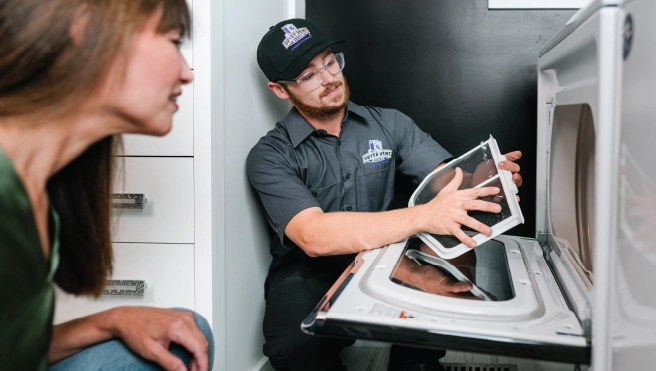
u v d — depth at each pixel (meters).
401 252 1.12
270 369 1.63
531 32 1.67
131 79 0.56
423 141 1.59
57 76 0.50
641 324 0.58
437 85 1.73
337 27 1.78
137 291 1.26
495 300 0.84
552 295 0.89
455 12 1.70
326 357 1.32
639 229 0.59
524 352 0.72
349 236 1.22
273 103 1.76
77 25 0.50
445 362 1.53
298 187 1.41
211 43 1.22
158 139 1.25
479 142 1.72
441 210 1.12
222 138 1.30
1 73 0.48
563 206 1.12
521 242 1.28
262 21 1.61
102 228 0.73
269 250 1.72
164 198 1.26
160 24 0.58
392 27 1.74
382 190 1.58
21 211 0.49
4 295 0.48
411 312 0.79
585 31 0.74
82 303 1.28
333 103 1.48
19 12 0.47
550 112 1.19
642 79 0.58
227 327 1.36
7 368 0.50
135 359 0.70
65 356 0.72
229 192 1.38
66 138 0.56
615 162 0.66
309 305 1.39
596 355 0.69
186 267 1.26
